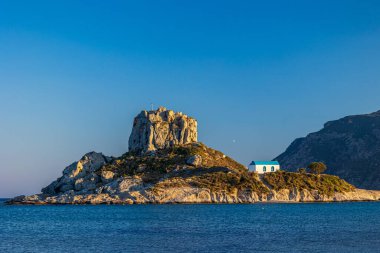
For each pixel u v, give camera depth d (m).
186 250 81.94
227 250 81.62
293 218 145.12
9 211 195.88
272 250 81.25
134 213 167.88
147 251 81.38
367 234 101.69
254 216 152.62
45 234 108.88
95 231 113.19
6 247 87.75
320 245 86.12
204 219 142.00
